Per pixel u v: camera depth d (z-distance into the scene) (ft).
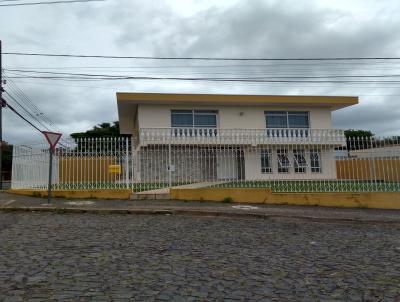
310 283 15.57
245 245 22.79
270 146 52.54
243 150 47.06
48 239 22.81
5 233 24.53
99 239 23.13
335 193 43.73
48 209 35.63
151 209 36.01
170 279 15.56
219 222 31.78
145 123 72.13
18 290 13.80
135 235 24.82
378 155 44.32
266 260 19.22
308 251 21.63
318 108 79.61
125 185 44.19
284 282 15.62
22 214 33.91
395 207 43.24
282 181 47.88
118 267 17.08
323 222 34.40
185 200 43.57
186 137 65.31
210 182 44.78
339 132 70.18
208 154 45.60
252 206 40.96
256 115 76.84
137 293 13.75
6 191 52.11
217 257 19.54
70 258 18.42
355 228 31.42
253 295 13.93
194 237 24.77
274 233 27.35
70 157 44.21
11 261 17.67
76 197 43.83
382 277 16.61
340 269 17.83
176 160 45.21
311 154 50.29
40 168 45.75
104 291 13.88
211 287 14.70
